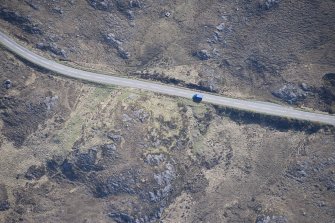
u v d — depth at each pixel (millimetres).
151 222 149750
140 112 162750
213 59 177875
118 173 153750
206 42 180125
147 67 175750
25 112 164000
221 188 156875
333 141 158875
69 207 150875
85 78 170750
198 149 161750
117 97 166375
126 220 148750
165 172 154875
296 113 166000
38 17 176875
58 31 177375
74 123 162625
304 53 174375
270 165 159125
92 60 176625
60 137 160625
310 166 155375
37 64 170625
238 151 163000
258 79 174000
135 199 151375
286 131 164375
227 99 170125
